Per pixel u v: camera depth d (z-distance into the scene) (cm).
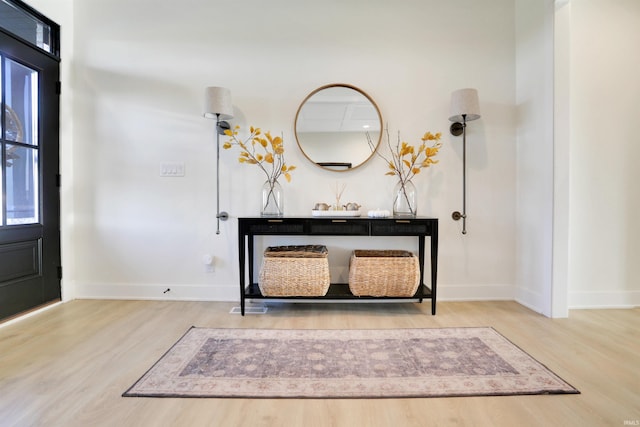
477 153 280
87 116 281
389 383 151
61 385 149
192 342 195
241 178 280
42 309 254
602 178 261
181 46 280
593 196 261
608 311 254
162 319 235
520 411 132
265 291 244
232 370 163
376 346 191
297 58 280
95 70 281
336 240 283
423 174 280
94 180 282
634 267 265
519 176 276
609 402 137
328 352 183
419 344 193
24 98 246
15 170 238
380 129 279
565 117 237
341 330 215
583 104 259
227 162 280
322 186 282
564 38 235
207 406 135
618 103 260
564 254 238
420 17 280
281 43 280
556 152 237
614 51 260
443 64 280
